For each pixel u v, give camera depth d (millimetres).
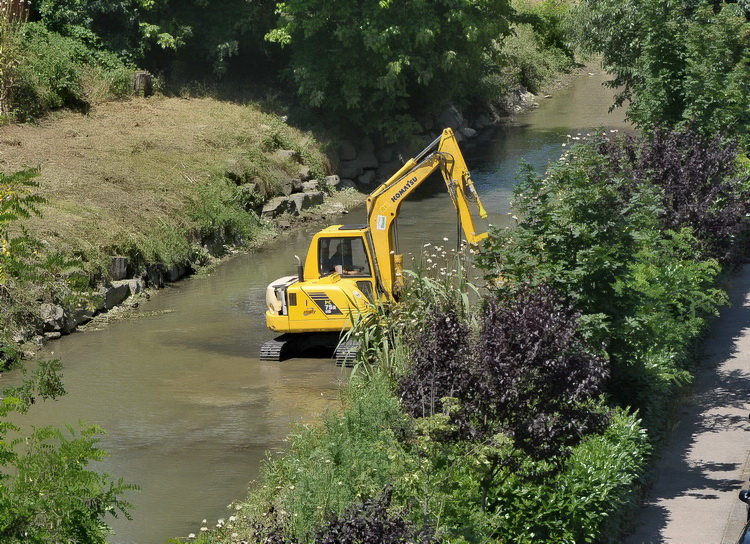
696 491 12703
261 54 49906
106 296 24922
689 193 20828
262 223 34750
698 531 11531
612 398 14375
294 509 11125
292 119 44906
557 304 12281
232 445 15648
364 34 41938
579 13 39844
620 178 16906
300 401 17734
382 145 46938
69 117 37625
